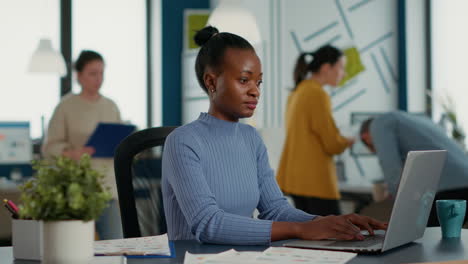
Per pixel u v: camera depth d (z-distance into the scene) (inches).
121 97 247.4
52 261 42.0
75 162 42.4
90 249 43.0
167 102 253.0
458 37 249.8
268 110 236.4
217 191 61.8
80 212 42.1
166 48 252.4
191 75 247.6
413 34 266.2
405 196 51.2
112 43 244.7
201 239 56.9
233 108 62.4
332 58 151.8
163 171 62.6
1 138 193.9
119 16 245.4
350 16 265.0
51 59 197.8
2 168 223.1
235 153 63.7
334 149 151.4
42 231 42.7
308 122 152.9
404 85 268.2
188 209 58.0
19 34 227.1
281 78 239.6
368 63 267.6
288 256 47.6
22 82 227.3
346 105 263.3
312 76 154.6
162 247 52.2
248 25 165.8
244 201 63.6
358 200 177.8
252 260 45.9
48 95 231.0
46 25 231.6
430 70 263.6
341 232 55.7
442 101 236.8
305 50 257.9
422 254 50.9
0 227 66.3
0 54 224.5
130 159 67.7
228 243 56.4
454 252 52.1
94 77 145.3
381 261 47.4
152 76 251.9
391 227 50.4
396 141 117.8
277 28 240.2
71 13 236.4
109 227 129.1
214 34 66.4
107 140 133.1
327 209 154.3
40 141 216.8
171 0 253.0
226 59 62.2
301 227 56.6
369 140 145.6
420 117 121.7
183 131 61.5
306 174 153.4
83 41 239.8
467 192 116.6
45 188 41.4
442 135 119.0
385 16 269.3
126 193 67.1
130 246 52.8
